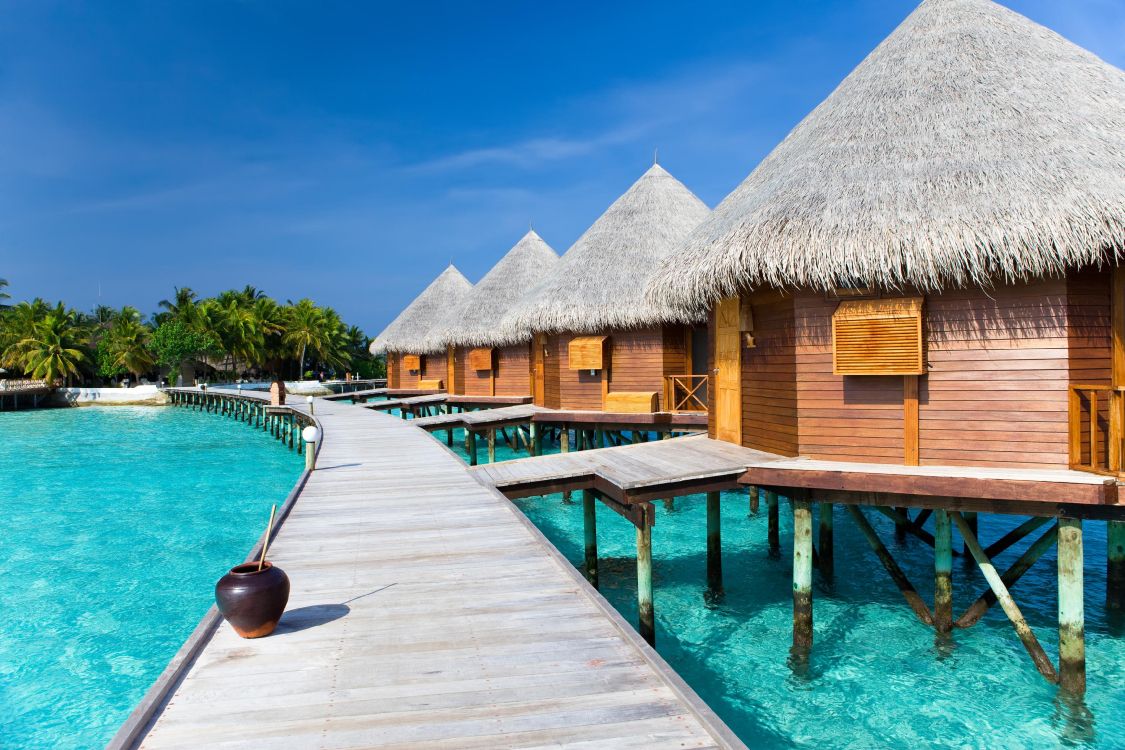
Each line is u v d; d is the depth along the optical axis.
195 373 55.84
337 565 5.55
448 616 4.41
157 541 11.41
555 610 4.50
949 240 6.73
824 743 5.56
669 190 18.20
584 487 8.62
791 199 7.89
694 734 2.98
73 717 5.94
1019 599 8.30
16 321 48.38
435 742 2.95
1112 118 7.41
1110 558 7.75
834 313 7.79
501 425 15.62
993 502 6.46
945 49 8.64
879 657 6.97
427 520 7.14
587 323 15.95
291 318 61.91
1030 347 6.99
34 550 10.88
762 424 9.06
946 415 7.31
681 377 15.49
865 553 10.27
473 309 24.06
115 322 56.12
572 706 3.23
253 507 14.05
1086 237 6.27
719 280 8.11
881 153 7.88
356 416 21.66
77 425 31.80
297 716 3.17
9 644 7.39
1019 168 6.98
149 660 7.02
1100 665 6.62
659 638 7.55
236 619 3.97
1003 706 6.02
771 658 7.03
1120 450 6.24
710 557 8.86
